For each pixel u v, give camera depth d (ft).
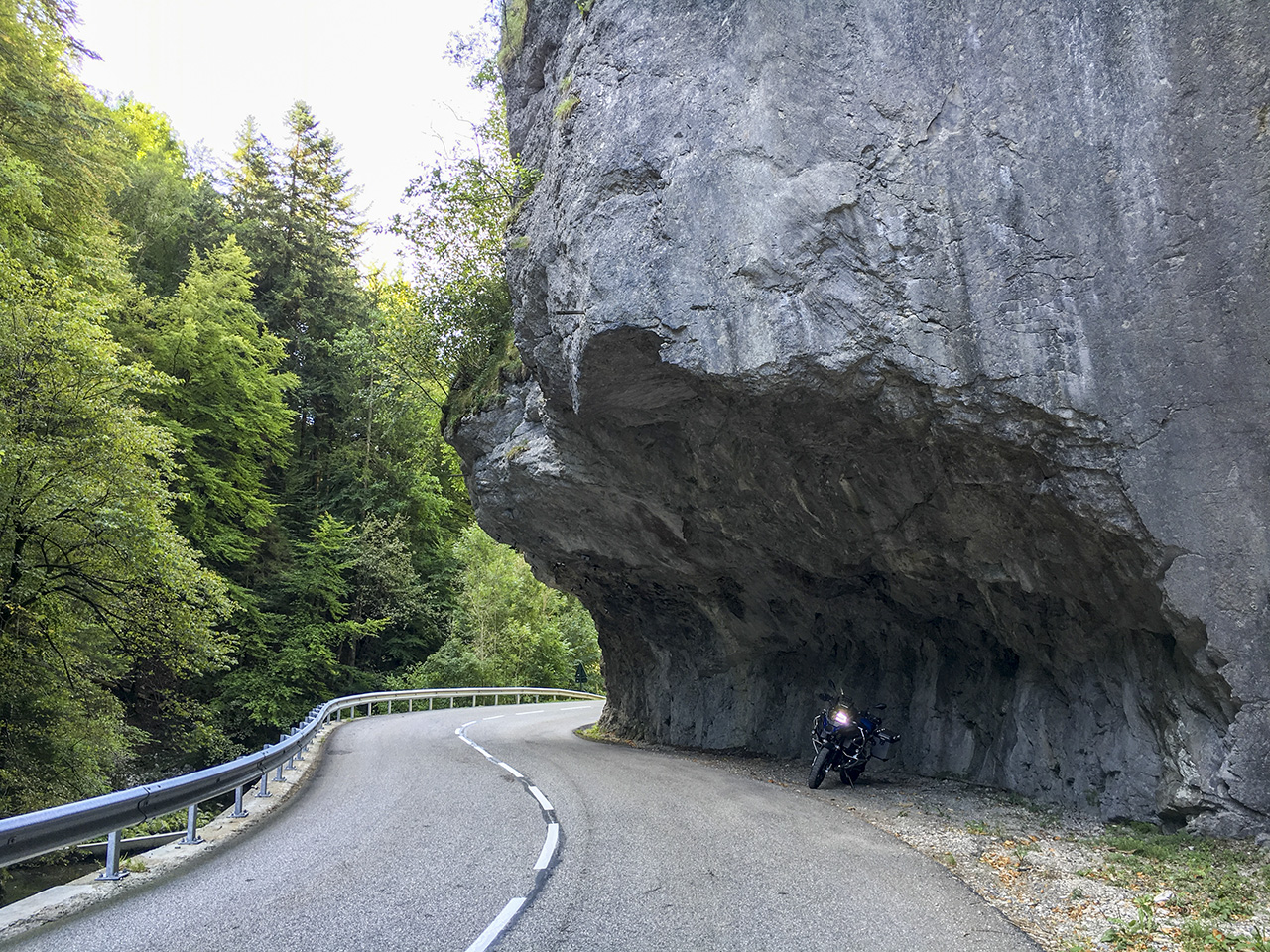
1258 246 21.15
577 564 56.18
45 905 16.28
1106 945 14.69
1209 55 21.91
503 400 49.73
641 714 62.85
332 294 128.98
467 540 126.00
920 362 24.77
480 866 19.61
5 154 56.13
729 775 38.06
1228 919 15.98
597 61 32.24
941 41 25.41
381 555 105.60
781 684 49.01
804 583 41.86
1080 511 23.63
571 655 145.07
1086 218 23.15
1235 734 20.93
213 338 91.81
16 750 45.47
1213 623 21.12
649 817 26.03
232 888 17.69
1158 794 23.72
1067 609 27.96
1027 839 23.52
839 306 25.81
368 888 17.66
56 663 47.96
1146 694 25.17
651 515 43.68
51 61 62.39
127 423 46.16
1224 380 21.43
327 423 128.16
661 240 28.60
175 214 106.83
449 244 55.16
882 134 25.84
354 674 102.99
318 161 135.74
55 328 43.86
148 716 77.66
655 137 29.32
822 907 16.35
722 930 14.90
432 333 59.00
